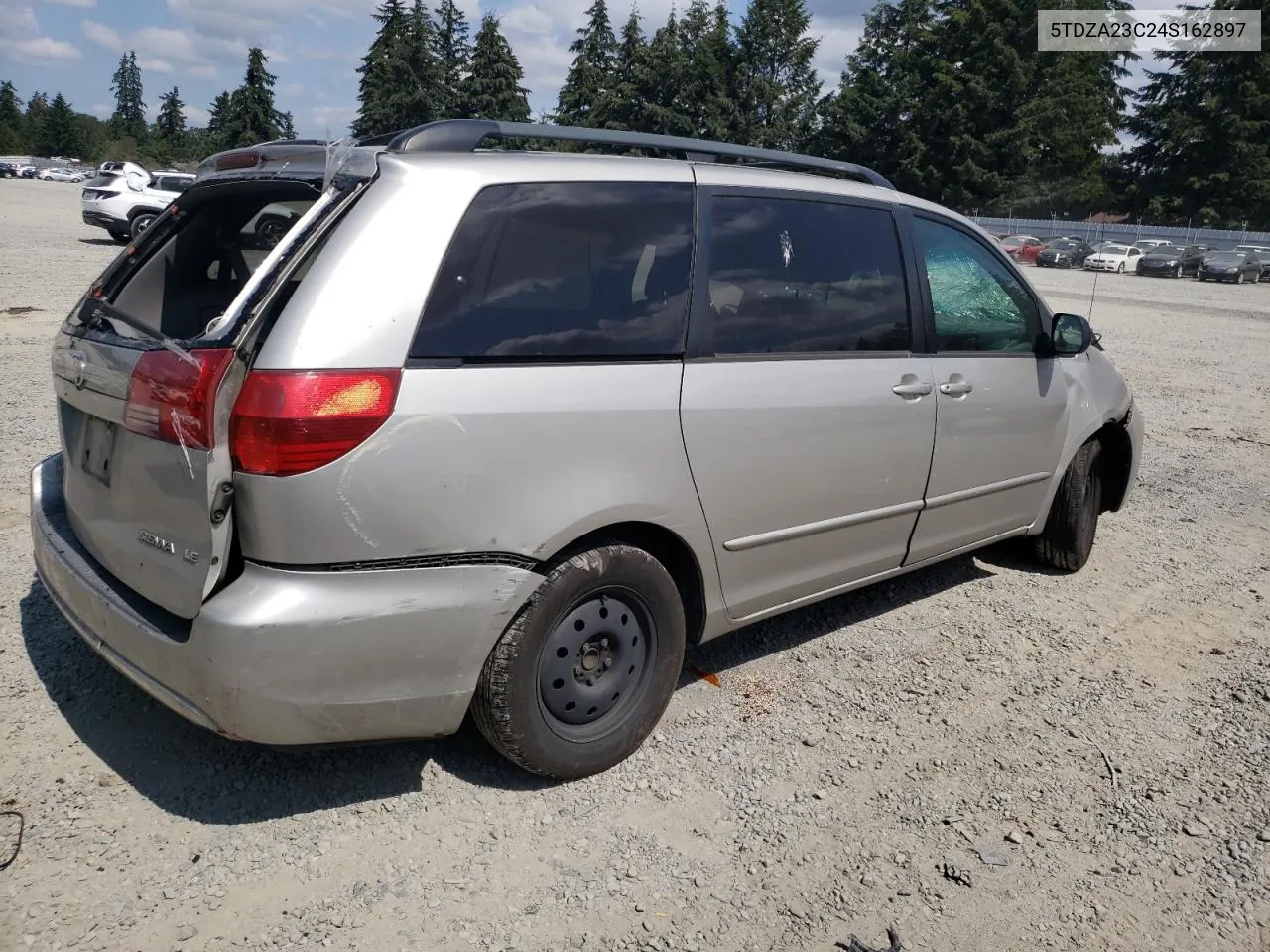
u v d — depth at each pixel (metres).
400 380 2.66
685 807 3.16
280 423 2.53
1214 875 2.99
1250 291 35.53
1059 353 4.92
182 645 2.64
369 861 2.81
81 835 2.83
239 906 2.61
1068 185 63.12
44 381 8.41
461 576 2.79
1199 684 4.21
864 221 4.02
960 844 3.07
